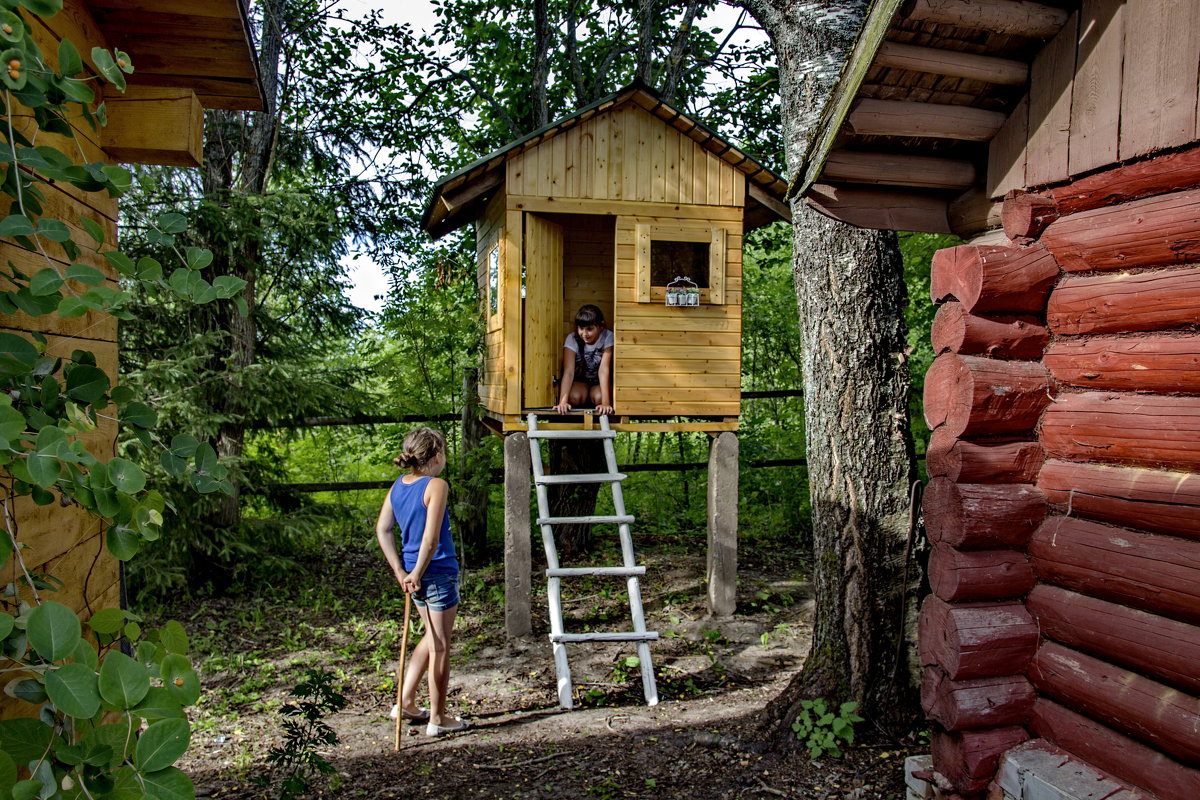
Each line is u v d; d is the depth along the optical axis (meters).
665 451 11.77
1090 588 2.48
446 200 6.55
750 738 4.41
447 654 4.72
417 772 4.18
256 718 4.98
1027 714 2.73
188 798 1.52
